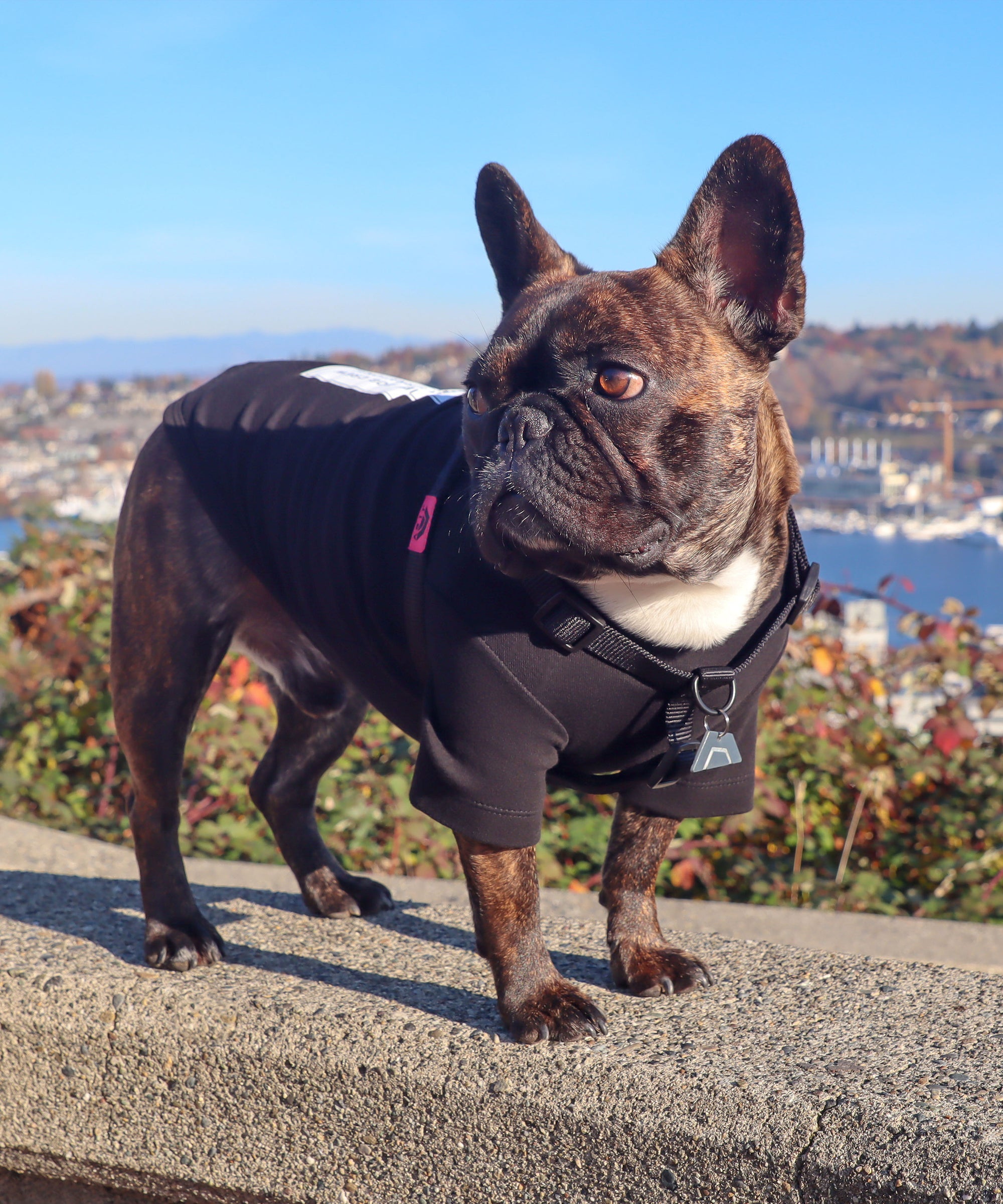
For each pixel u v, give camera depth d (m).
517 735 0.64
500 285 0.77
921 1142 0.54
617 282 0.65
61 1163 0.73
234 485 0.83
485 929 0.67
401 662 0.73
